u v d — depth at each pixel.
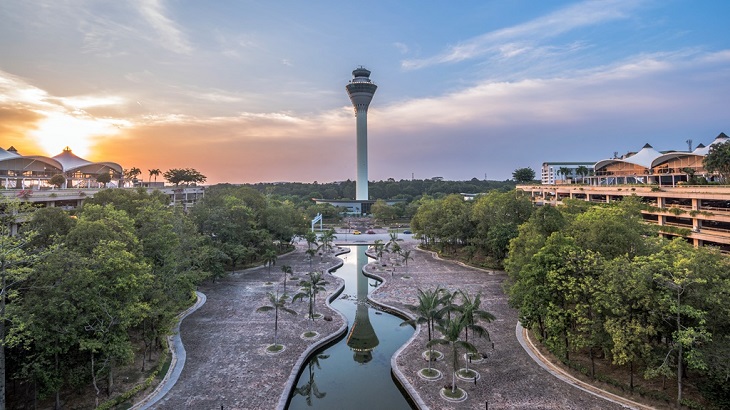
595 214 46.31
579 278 33.25
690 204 60.19
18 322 24.59
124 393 31.31
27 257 26.11
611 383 32.31
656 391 30.47
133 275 31.19
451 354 39.69
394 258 90.75
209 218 71.06
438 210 95.81
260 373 35.81
